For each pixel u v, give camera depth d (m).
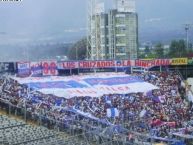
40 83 87.38
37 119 70.75
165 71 111.94
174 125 81.88
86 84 91.69
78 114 74.62
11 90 82.31
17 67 95.12
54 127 68.81
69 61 103.25
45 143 61.78
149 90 95.06
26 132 65.06
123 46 169.25
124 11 171.00
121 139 65.88
